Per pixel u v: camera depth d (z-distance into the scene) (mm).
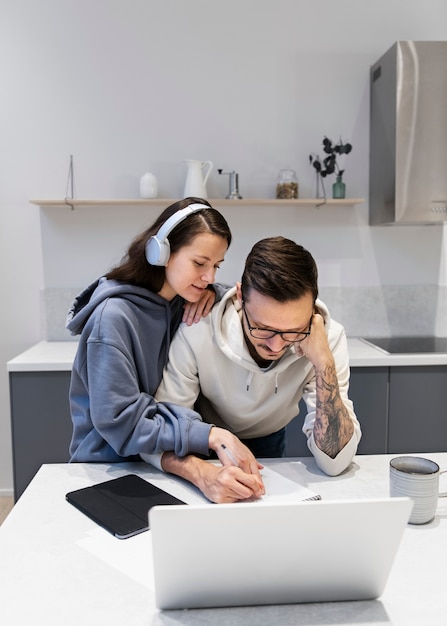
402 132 2855
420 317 3338
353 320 3312
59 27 3076
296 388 1541
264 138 3193
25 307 3201
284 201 3002
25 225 3158
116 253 3182
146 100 3133
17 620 823
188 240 1392
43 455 2691
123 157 3148
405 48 2830
